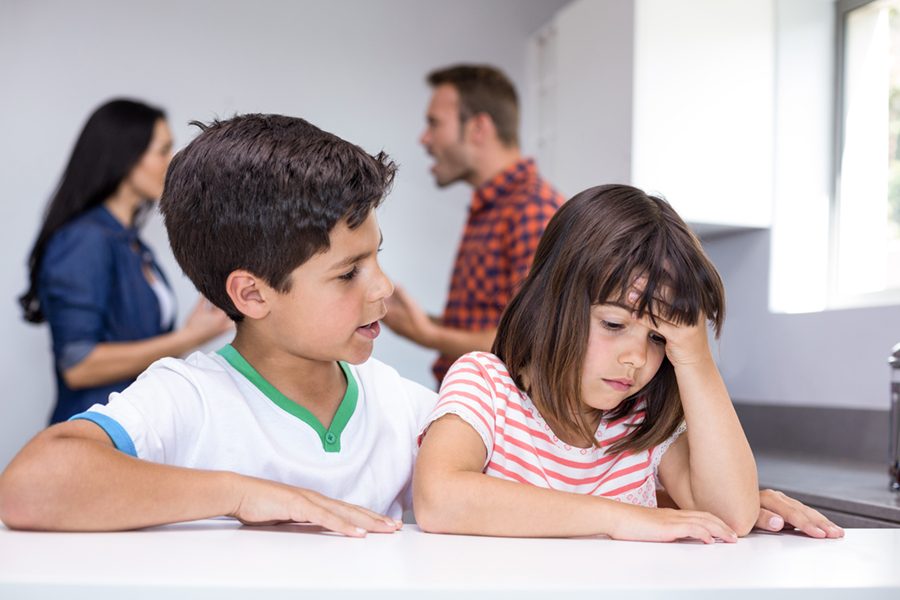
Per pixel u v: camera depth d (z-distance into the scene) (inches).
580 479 39.9
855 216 90.0
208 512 29.3
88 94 110.4
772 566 23.0
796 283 92.2
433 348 85.2
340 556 22.9
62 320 82.3
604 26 97.0
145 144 85.7
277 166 33.9
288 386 38.2
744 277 95.8
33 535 26.7
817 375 85.8
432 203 121.7
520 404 40.2
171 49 113.3
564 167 107.3
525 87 124.8
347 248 34.2
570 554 24.4
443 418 36.6
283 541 25.8
